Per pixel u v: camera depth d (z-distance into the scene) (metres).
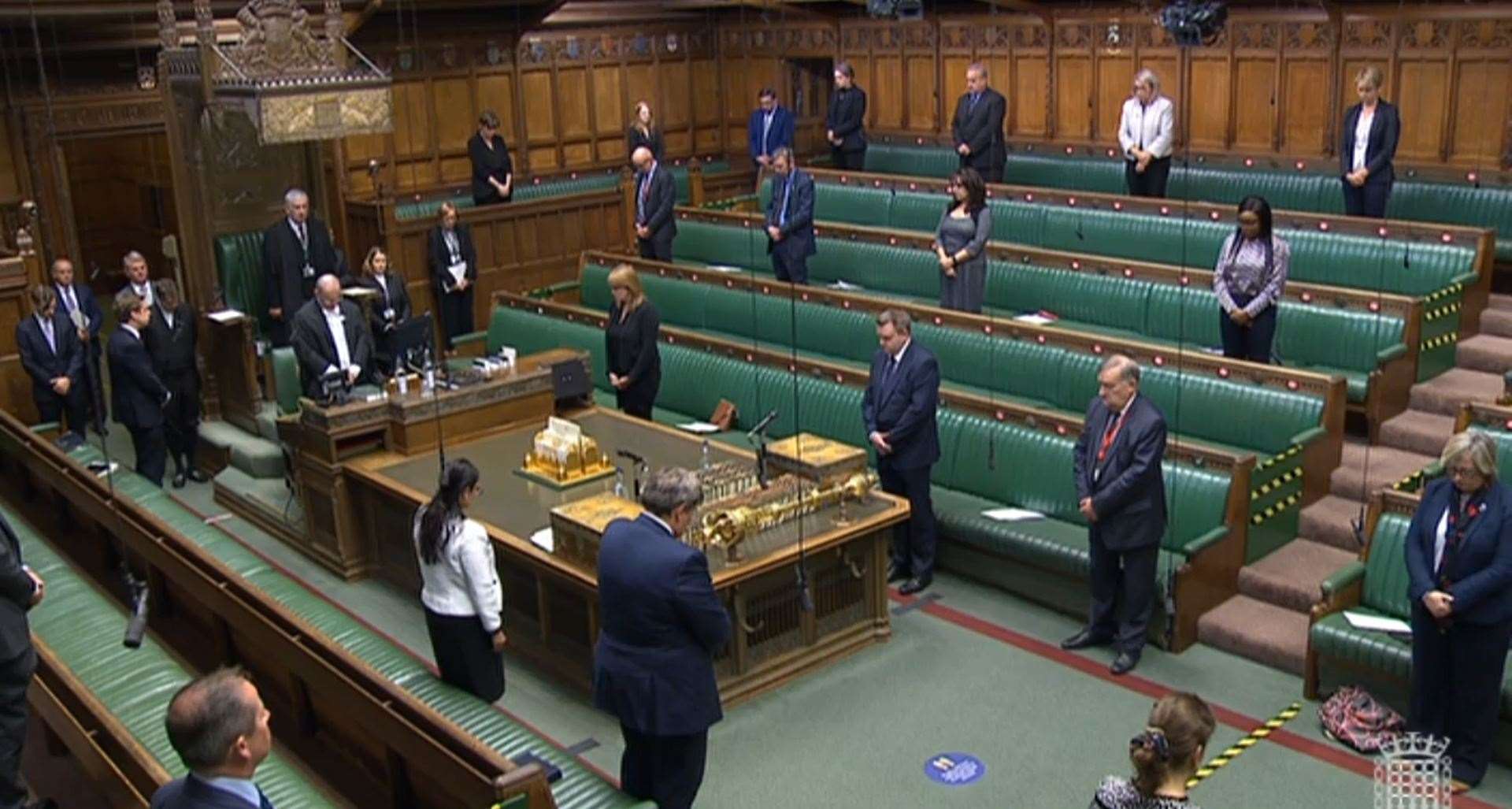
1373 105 10.55
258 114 9.33
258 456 10.32
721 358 10.36
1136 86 12.32
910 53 17.11
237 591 6.18
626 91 18.17
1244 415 8.45
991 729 6.60
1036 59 15.87
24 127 13.61
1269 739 6.38
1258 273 8.68
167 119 11.42
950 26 16.61
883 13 11.64
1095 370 9.16
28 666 5.00
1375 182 10.60
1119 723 6.60
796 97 18.44
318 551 8.96
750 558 6.81
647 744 5.43
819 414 9.52
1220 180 13.30
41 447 8.72
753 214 14.21
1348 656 6.46
